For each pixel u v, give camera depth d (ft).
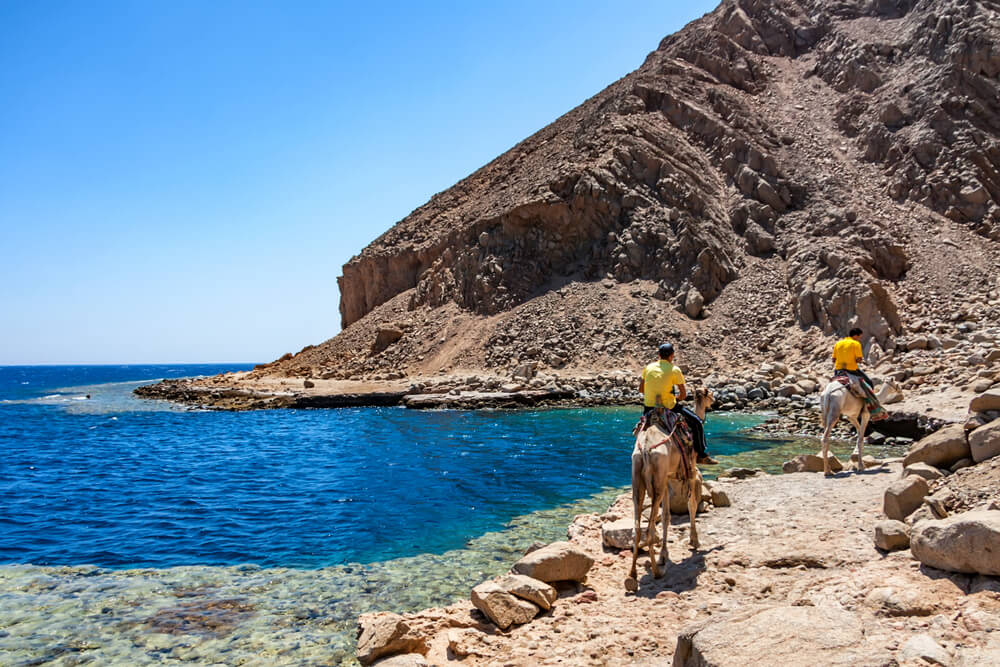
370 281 195.83
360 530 37.86
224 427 93.66
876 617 18.38
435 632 21.76
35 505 46.52
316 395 114.83
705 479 45.37
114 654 22.33
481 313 143.54
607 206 143.74
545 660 18.93
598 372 115.34
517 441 70.03
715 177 147.02
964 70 137.90
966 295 102.73
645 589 24.04
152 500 47.39
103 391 217.56
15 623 25.14
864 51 162.91
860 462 40.11
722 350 114.32
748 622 15.35
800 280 116.57
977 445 31.27
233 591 28.43
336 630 24.00
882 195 130.93
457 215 190.70
